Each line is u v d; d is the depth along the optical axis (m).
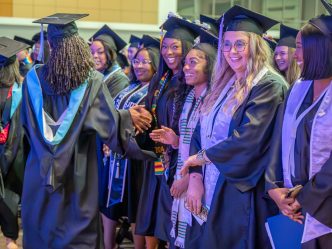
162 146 3.59
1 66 4.34
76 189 3.21
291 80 3.63
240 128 2.65
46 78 3.21
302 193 2.19
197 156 2.83
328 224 2.14
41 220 3.22
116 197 4.11
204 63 3.12
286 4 10.43
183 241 3.12
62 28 3.16
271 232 2.43
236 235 2.71
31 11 9.30
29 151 3.58
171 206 3.39
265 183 2.43
